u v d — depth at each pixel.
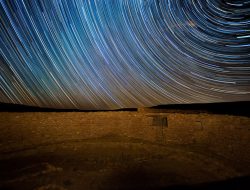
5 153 4.49
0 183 3.65
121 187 3.63
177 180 3.82
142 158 4.50
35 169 4.05
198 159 4.46
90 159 4.42
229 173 4.02
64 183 3.71
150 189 3.56
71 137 5.20
